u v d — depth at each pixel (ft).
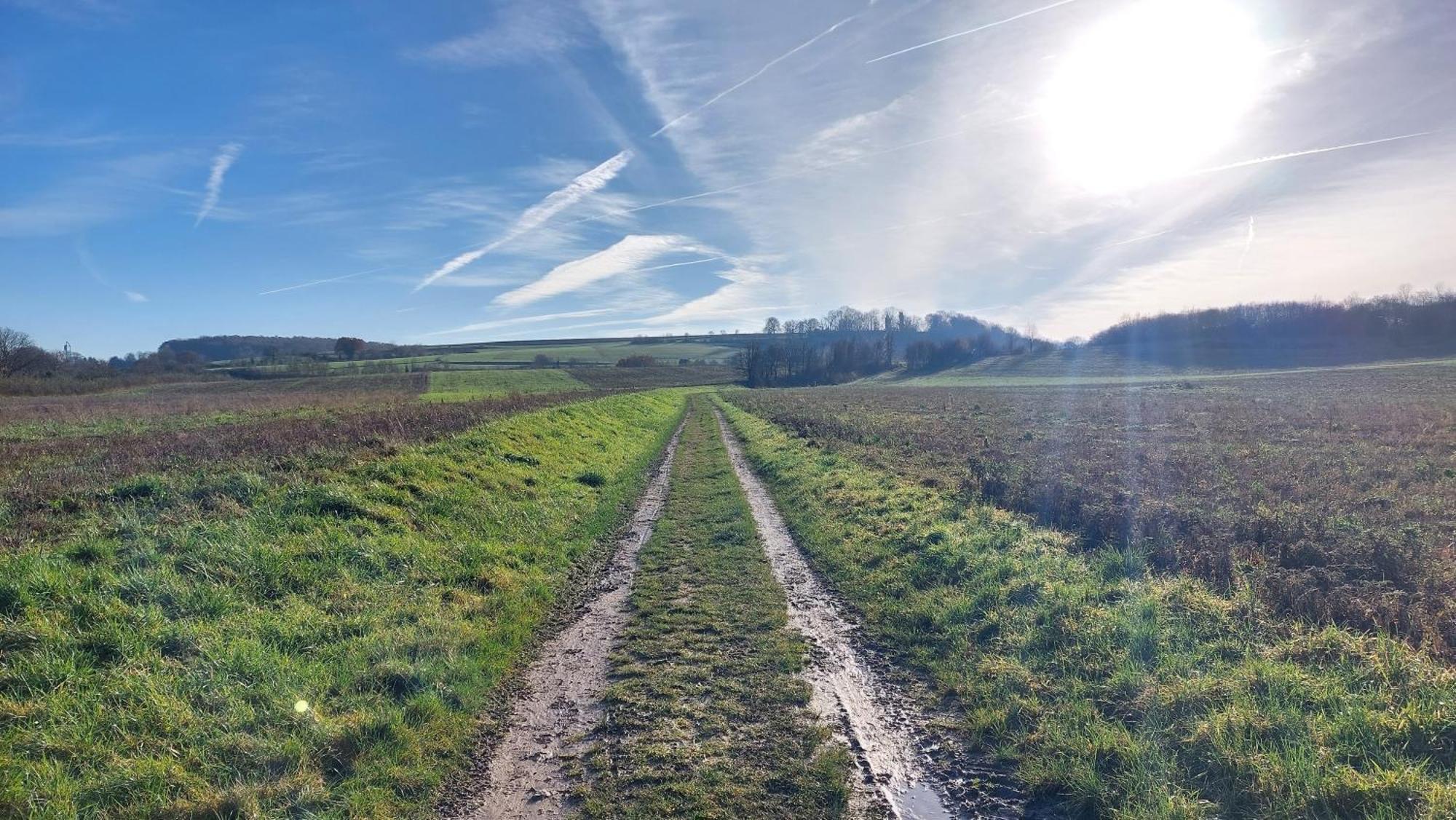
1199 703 20.67
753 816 17.63
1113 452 76.95
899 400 195.83
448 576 34.37
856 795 18.44
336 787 18.48
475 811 18.20
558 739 21.76
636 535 48.52
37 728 18.53
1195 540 36.55
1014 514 45.47
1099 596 29.60
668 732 21.79
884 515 47.65
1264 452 73.10
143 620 24.07
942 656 26.58
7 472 46.44
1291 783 16.58
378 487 43.11
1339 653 22.75
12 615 23.06
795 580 37.01
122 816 16.52
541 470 62.90
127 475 43.70
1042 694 22.70
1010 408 152.25
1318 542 35.81
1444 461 65.10
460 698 23.45
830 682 24.97
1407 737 17.94
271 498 38.73
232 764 18.71
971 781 18.93
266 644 24.93
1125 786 17.69
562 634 30.71
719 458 87.66
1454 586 28.73
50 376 239.91
